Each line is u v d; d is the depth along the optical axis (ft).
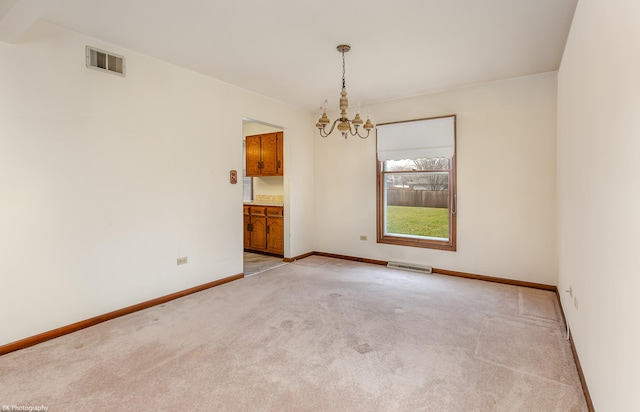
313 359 7.57
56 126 8.66
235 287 12.89
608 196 4.97
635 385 3.78
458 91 14.03
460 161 14.11
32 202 8.27
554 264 12.33
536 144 12.51
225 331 8.99
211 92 12.69
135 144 10.38
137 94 10.39
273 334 8.82
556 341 8.39
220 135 13.12
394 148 15.58
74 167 9.02
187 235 12.01
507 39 9.42
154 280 11.01
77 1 7.46
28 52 8.13
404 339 8.55
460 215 14.20
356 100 15.92
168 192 11.36
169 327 9.25
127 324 9.46
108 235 9.78
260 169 19.71
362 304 11.01
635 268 3.81
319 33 9.08
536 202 12.59
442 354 7.79
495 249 13.47
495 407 5.93
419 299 11.48
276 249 18.48
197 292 12.28
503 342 8.36
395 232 16.33
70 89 8.90
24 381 6.68
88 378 6.79
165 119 11.19
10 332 7.95
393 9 7.82
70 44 8.87
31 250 8.27
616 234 4.55
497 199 13.35
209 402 6.06
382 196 16.42
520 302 11.16
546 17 8.16
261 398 6.18
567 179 8.97
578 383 6.64
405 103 15.33
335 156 17.84
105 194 9.69
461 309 10.55
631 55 3.89
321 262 17.03
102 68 9.52
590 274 6.11
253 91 14.49
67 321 8.94
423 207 15.49
